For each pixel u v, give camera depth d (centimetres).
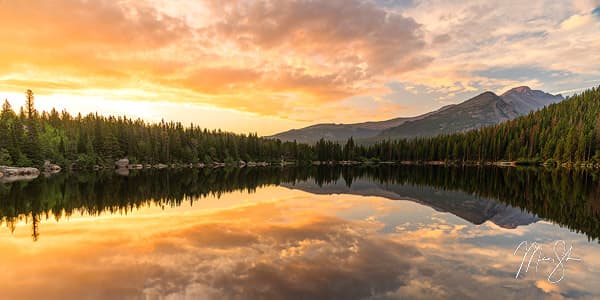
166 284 950
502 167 9262
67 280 993
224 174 6981
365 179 5456
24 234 1605
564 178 5159
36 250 1320
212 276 1008
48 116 10875
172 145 10919
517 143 10712
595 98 12662
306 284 938
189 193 3388
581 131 9000
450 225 1770
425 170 8212
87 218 2009
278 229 1669
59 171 7688
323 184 4531
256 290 898
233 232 1606
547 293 891
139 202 2708
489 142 11562
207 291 895
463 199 2889
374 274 1017
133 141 9931
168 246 1358
